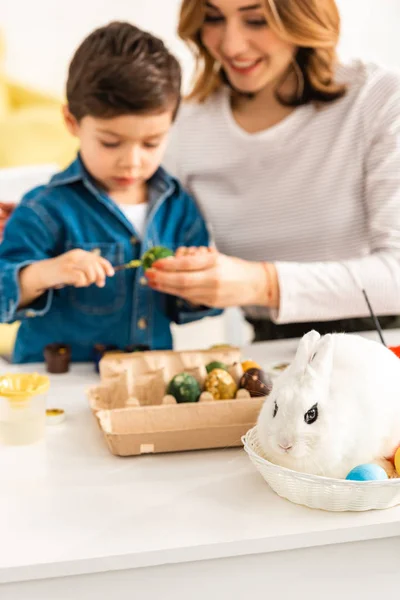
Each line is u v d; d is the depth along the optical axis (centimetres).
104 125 144
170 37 321
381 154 149
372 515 84
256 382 109
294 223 161
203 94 164
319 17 141
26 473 94
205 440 100
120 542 78
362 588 83
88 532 80
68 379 136
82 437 106
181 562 79
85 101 144
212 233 170
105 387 112
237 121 163
